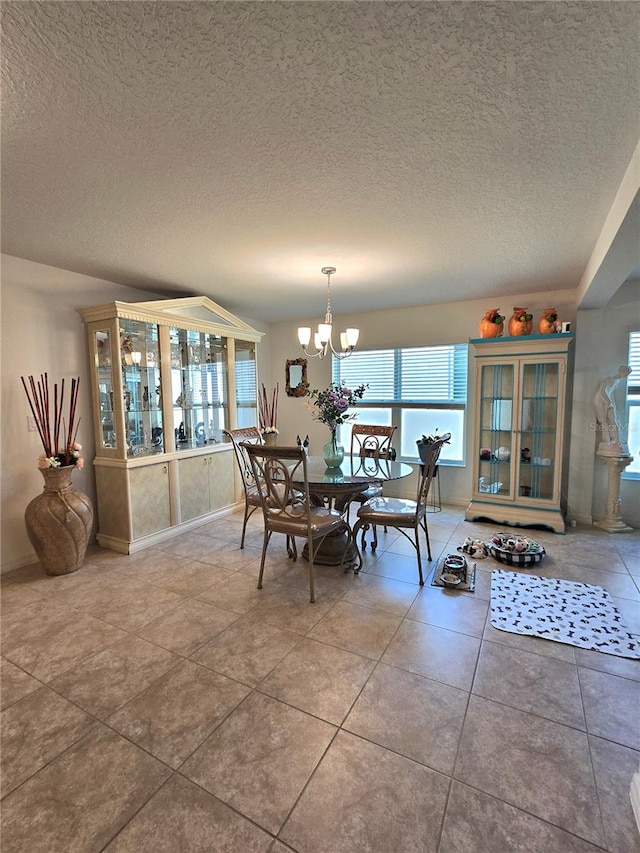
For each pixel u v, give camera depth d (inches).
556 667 77.0
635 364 152.1
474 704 68.2
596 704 68.0
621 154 67.6
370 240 105.7
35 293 123.6
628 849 46.4
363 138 63.4
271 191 80.0
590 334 154.6
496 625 90.6
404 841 47.8
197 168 71.6
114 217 91.4
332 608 98.3
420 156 68.4
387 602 101.0
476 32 44.8
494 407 165.0
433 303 182.9
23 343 121.5
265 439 181.8
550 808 51.2
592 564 122.1
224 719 65.4
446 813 50.8
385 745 60.6
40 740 61.7
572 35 44.9
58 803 52.2
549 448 157.5
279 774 56.1
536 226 97.1
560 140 63.9
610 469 149.7
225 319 173.2
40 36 44.3
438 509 181.9
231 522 165.3
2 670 77.0
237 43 45.8
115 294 146.5
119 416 132.5
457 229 98.9
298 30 44.4
